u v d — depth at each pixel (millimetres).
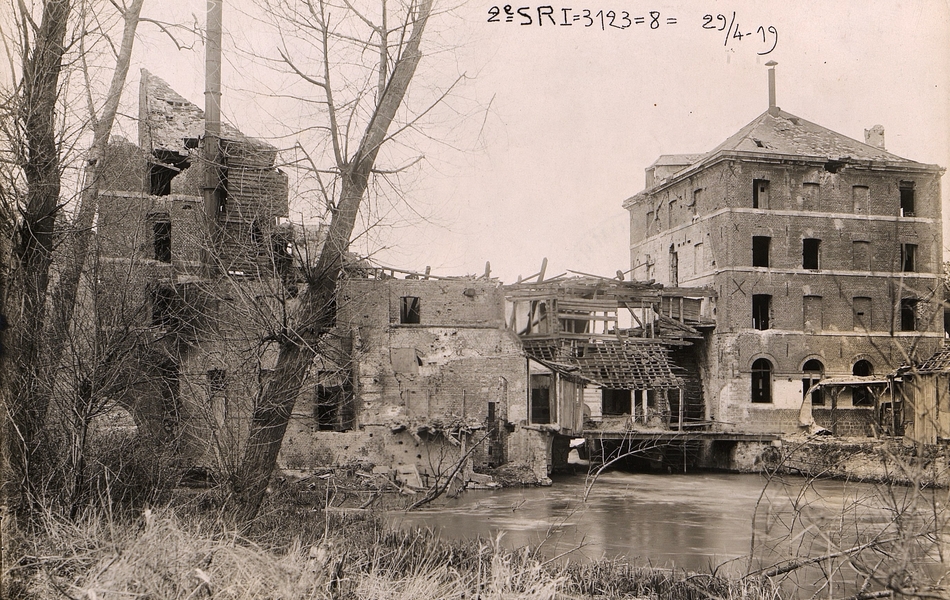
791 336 40125
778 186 40844
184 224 21984
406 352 31000
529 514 22250
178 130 27031
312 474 23859
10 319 10008
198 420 13359
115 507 10391
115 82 14664
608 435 34625
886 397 31281
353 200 13039
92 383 10672
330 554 8203
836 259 40750
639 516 22750
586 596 9734
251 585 6961
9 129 10648
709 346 41625
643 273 48969
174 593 6762
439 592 8375
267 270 13258
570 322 40500
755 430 39219
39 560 7574
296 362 12391
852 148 41938
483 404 31531
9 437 9719
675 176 44594
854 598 8039
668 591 10031
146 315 13852
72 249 12125
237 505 10844
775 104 37312
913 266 40125
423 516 20016
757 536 17000
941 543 7180
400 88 13477
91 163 13188
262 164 15453
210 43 19297
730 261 40062
